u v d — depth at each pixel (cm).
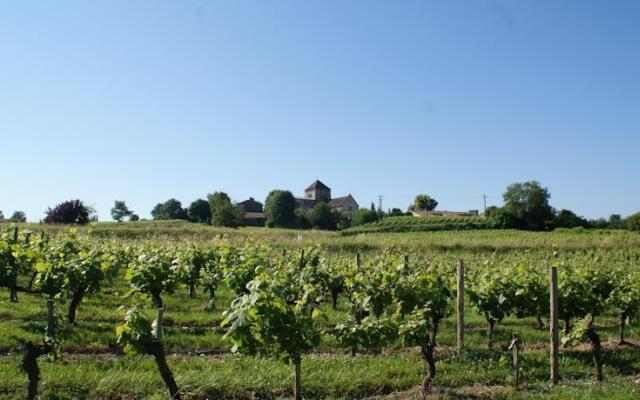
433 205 14062
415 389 952
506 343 1340
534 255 3594
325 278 1756
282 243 3747
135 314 818
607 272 1728
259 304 757
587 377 1081
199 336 1218
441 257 3206
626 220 8581
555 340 1033
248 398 877
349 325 919
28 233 1762
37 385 805
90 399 833
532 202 8250
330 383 935
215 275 1767
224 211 7700
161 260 1561
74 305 1325
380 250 3681
